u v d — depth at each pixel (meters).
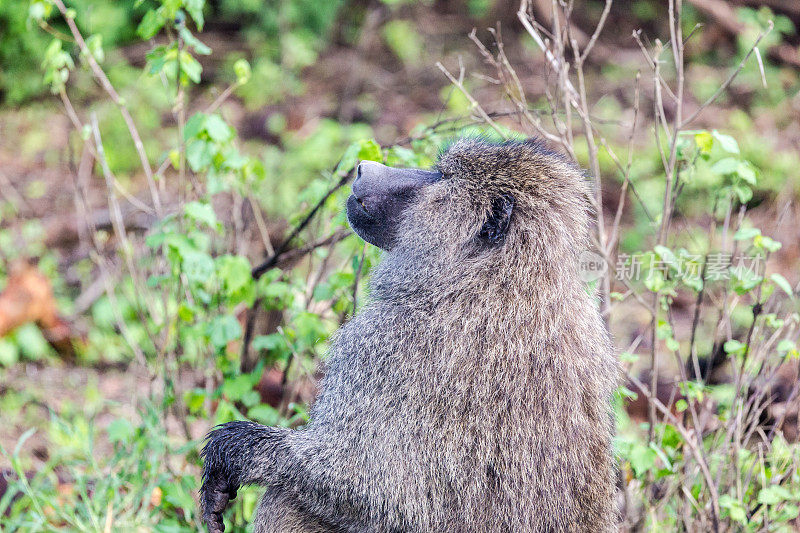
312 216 7.59
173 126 17.05
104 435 9.75
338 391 5.71
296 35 19.16
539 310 5.53
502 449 5.46
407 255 5.79
